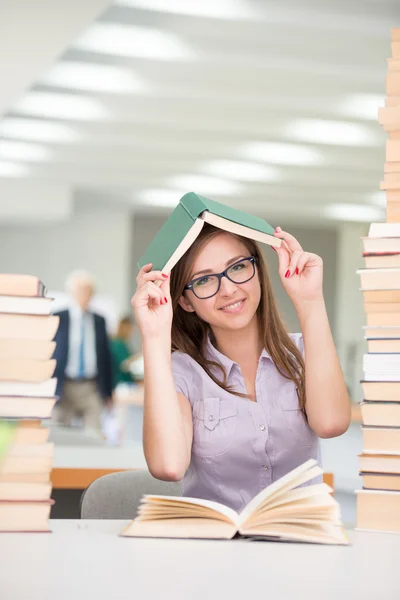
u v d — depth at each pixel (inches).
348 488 293.0
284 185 479.2
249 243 77.4
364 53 272.2
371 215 554.3
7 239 550.9
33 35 220.1
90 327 360.2
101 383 359.3
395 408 64.5
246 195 491.8
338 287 603.8
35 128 366.3
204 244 74.0
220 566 51.3
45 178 464.4
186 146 390.9
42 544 57.2
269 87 310.3
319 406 72.9
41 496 61.6
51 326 60.8
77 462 125.8
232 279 74.4
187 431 74.8
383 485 64.8
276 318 79.4
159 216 595.2
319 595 44.8
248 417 77.0
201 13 241.9
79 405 357.7
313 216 573.3
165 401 69.7
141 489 91.6
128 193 511.5
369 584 47.6
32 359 60.5
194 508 62.9
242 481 77.5
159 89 305.9
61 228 557.0
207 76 296.2
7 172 445.4
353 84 303.4
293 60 277.6
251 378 79.6
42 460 61.2
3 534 60.6
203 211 66.9
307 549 57.2
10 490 61.2
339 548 57.9
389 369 65.2
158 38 262.7
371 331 65.9
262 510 62.1
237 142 386.0
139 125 362.3
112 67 290.0
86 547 56.4
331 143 380.8
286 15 243.6
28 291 60.8
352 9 244.1
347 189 481.4
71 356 358.9
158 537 60.3
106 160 416.2
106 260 561.3
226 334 79.5
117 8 245.4
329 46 266.4
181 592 44.9
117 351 405.4
